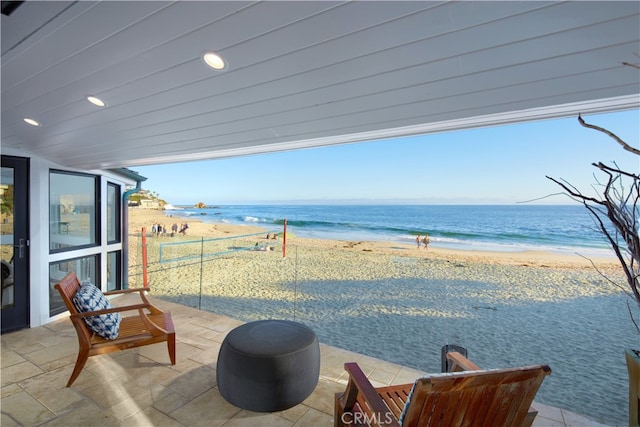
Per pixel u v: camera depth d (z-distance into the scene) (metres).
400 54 1.22
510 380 1.20
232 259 6.46
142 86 1.63
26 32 1.22
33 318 3.31
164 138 2.52
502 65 1.25
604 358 2.78
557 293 3.64
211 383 2.34
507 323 3.28
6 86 1.69
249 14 1.05
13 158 3.16
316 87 1.55
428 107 1.71
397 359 3.08
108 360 2.64
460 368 1.69
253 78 1.49
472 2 0.92
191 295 4.98
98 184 4.16
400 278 4.58
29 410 2.00
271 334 2.25
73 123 2.25
